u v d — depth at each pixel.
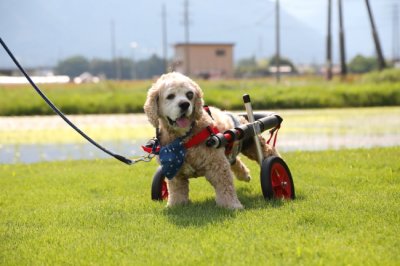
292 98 26.48
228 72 91.94
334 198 6.13
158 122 5.80
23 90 31.89
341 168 8.27
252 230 4.84
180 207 5.93
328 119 19.77
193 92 5.63
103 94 28.62
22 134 16.52
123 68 154.88
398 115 21.25
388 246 4.32
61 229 5.27
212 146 5.59
